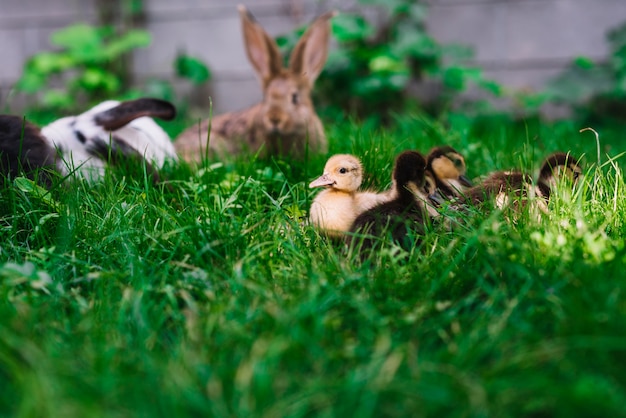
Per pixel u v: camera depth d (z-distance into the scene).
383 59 9.12
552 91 8.94
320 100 9.54
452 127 6.96
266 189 4.43
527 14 9.27
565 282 2.79
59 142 4.57
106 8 10.18
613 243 3.19
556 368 2.37
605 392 2.18
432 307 2.80
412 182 3.72
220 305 2.79
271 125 5.76
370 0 9.23
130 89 10.13
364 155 4.66
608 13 9.11
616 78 8.92
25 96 10.38
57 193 4.02
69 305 2.99
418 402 2.21
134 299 2.81
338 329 2.69
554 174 3.90
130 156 4.72
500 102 9.45
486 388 2.26
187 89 10.00
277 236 3.51
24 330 2.59
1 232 3.63
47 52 10.43
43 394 2.18
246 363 2.38
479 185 4.04
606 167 4.62
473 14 9.38
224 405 2.21
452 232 3.50
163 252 3.44
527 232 3.32
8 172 4.16
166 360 2.51
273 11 9.68
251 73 9.82
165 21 9.95
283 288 3.00
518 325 2.60
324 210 3.72
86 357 2.44
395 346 2.55
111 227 3.64
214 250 3.39
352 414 2.19
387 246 3.43
